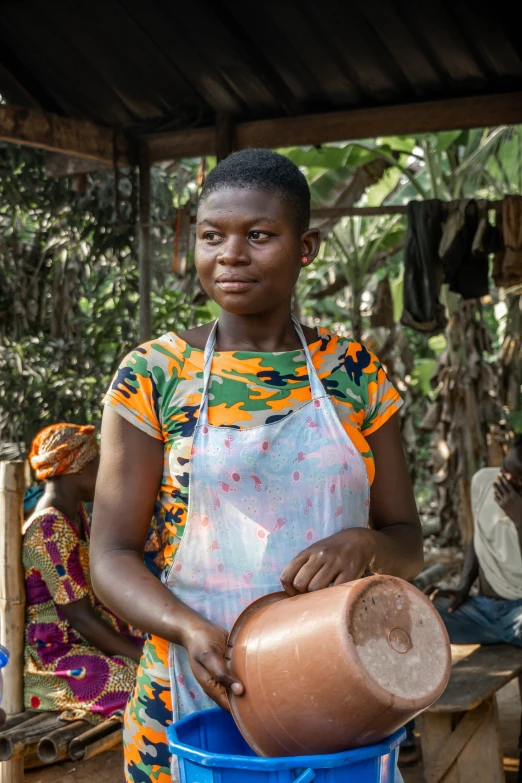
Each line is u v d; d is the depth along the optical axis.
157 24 4.71
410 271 5.05
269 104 5.13
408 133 4.88
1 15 4.80
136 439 1.44
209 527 1.38
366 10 4.40
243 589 1.37
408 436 6.89
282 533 1.37
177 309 6.69
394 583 1.18
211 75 4.98
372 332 8.41
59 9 4.71
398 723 1.14
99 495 1.45
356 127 4.96
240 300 1.40
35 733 2.85
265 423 1.41
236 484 1.37
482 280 5.06
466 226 4.99
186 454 1.40
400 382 6.85
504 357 6.78
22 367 5.96
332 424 1.41
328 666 1.12
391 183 7.73
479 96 4.74
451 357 6.54
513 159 7.60
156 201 6.86
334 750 1.15
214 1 4.52
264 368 1.44
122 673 3.07
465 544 6.42
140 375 1.44
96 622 3.12
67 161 5.59
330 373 1.48
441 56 4.59
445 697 2.87
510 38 4.39
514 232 4.83
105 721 2.98
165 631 1.29
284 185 1.40
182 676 1.41
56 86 5.24
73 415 6.02
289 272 1.42
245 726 1.20
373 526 1.62
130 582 1.35
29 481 4.02
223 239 1.40
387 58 4.67
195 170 7.34
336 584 1.27
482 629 3.60
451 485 6.54
